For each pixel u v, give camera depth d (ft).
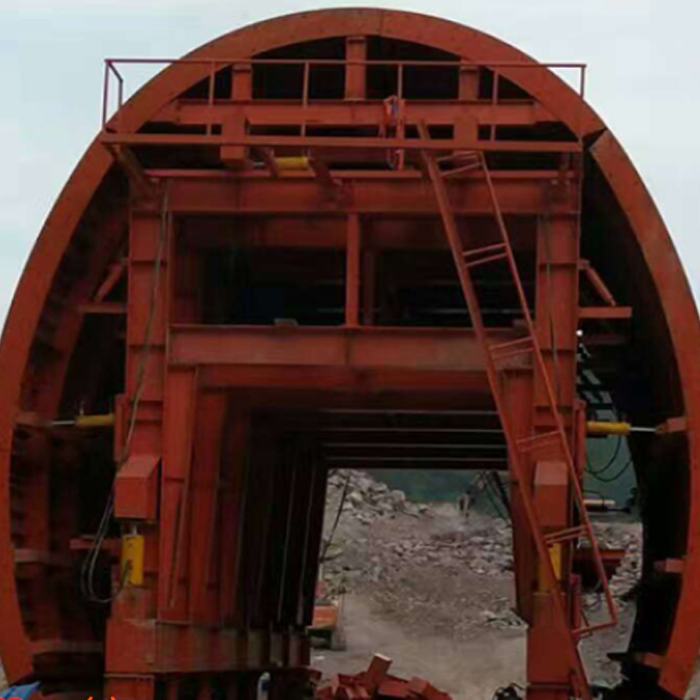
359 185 54.90
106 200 57.52
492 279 65.21
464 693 127.54
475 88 55.31
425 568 176.45
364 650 144.87
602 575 51.03
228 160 52.80
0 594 56.54
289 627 84.33
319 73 59.67
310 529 91.15
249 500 67.00
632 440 66.85
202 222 56.85
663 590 61.52
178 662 54.54
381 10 55.88
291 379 54.85
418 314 72.74
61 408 59.31
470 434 79.25
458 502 207.72
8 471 56.54
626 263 58.18
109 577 64.23
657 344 57.52
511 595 168.14
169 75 55.93
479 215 54.44
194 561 55.67
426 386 54.60
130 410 54.75
